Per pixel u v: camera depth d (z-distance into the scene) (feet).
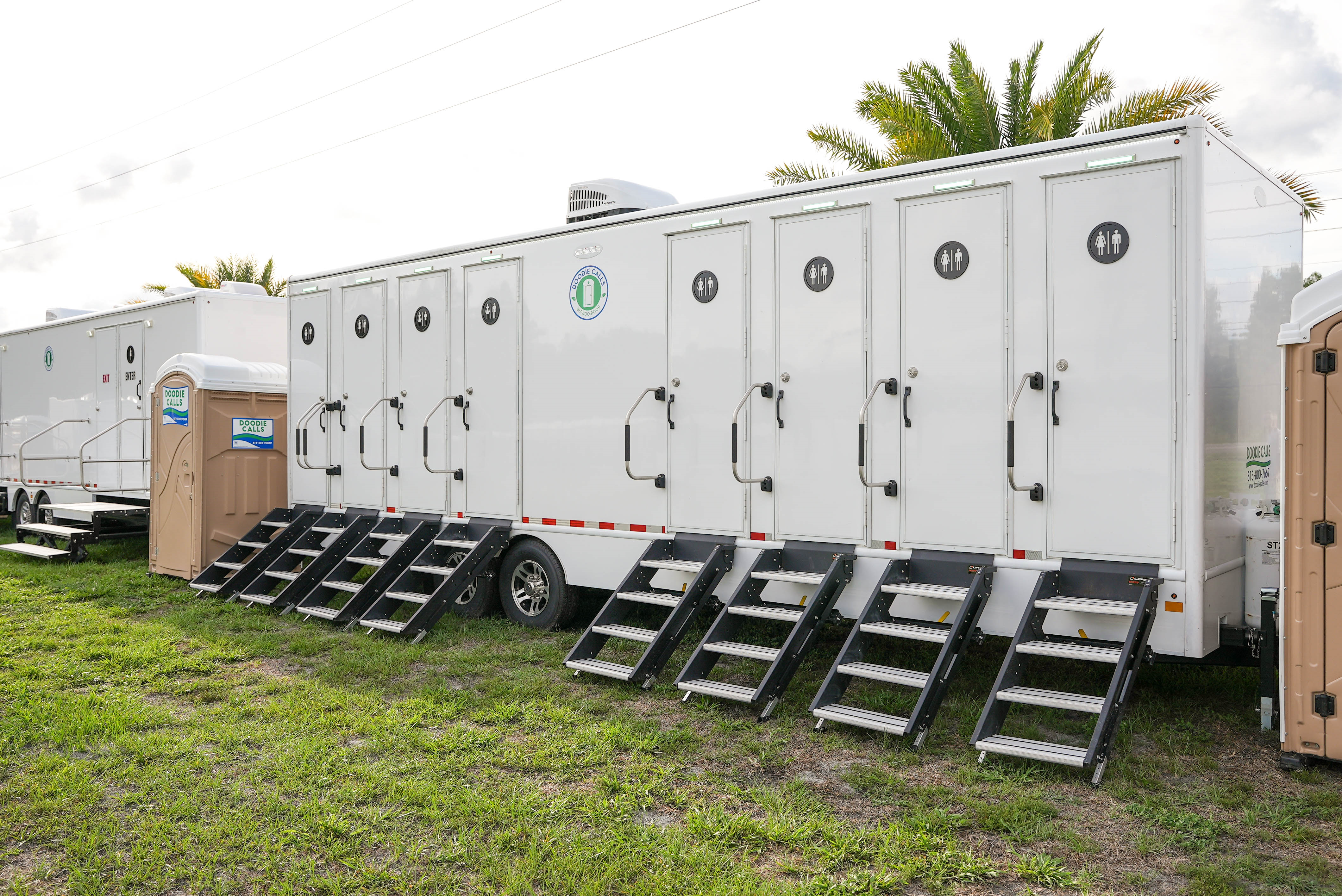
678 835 12.02
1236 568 16.63
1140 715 16.55
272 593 28.53
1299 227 20.07
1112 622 15.74
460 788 13.61
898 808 13.05
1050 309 16.34
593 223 22.97
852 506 18.72
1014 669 15.49
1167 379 15.29
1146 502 15.49
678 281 21.35
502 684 18.85
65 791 13.52
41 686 18.97
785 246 19.65
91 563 35.40
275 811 12.87
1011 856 11.60
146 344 37.68
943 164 17.53
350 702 17.81
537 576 24.52
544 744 15.57
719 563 20.15
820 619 18.01
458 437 25.98
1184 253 15.12
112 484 39.27
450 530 25.88
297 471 31.01
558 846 11.76
